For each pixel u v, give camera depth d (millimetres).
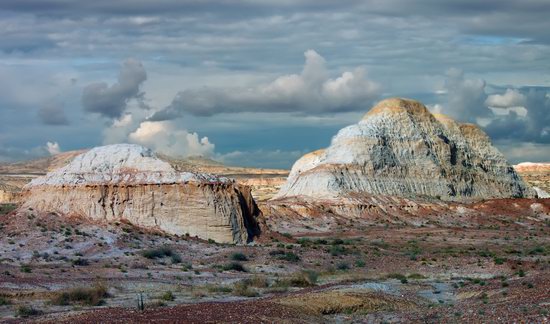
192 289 59594
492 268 75062
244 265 75312
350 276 71000
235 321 41344
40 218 85812
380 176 164875
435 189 170000
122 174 93812
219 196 93875
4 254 74250
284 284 63719
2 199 156125
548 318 38875
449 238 118375
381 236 119938
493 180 186375
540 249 98562
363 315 48469
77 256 75812
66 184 91125
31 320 43438
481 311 44875
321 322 45406
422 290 60625
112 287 58750
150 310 44906
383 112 179375
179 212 91188
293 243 95750
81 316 42781
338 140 171875
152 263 74188
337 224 137000
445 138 183000
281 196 164625
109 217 89312
